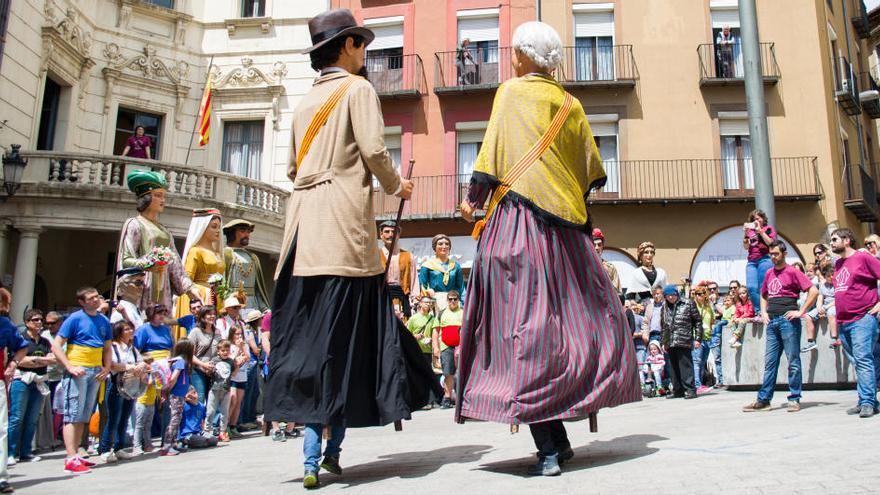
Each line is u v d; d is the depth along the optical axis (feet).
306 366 11.44
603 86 73.97
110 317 23.65
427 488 9.91
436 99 77.71
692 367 33.50
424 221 75.05
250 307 32.78
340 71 13.08
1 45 55.57
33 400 24.23
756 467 9.70
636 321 38.58
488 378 11.28
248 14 75.61
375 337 12.05
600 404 10.84
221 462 17.66
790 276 22.45
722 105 73.61
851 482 8.40
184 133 72.18
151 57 70.79
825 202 71.51
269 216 62.34
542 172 11.72
